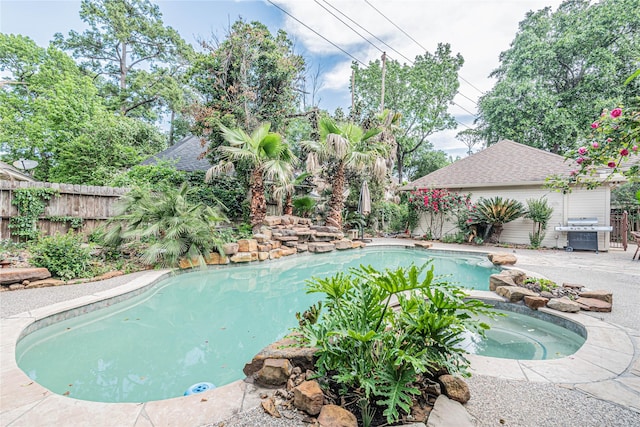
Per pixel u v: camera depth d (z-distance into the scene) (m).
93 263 5.36
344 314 2.02
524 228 10.62
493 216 10.21
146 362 2.90
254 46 10.72
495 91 18.03
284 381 2.01
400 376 1.74
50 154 13.99
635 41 14.16
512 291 4.03
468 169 12.84
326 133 10.53
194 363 2.89
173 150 14.13
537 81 17.06
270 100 11.16
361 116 14.12
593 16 15.33
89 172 11.92
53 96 13.05
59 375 2.66
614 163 2.37
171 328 3.72
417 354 1.63
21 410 1.81
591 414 1.77
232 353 3.10
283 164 9.09
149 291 4.86
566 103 16.77
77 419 1.73
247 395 1.96
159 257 5.87
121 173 10.48
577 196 9.77
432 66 19.47
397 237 13.05
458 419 1.66
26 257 5.55
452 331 1.89
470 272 6.73
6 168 10.10
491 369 2.34
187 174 10.48
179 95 19.48
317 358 2.09
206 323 3.90
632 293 4.34
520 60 17.34
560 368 2.34
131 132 13.76
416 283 1.81
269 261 7.53
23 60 15.22
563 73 17.31
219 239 6.79
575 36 15.58
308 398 1.74
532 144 17.09
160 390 2.44
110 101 18.66
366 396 1.62
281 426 1.65
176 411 1.80
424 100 19.83
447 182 12.50
